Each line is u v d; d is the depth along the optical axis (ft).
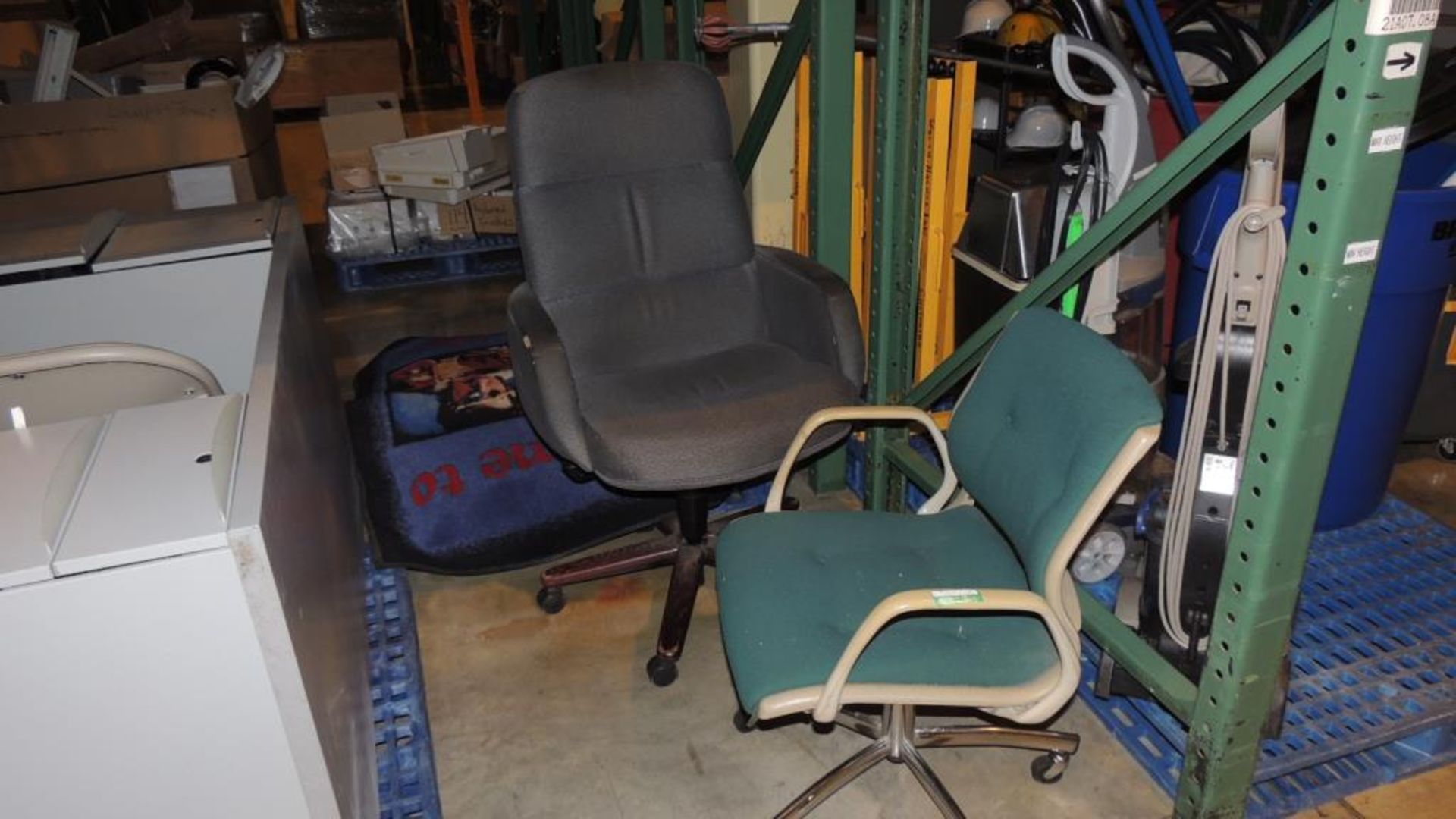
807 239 8.43
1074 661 4.34
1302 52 3.77
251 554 3.44
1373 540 7.30
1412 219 6.22
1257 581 4.50
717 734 6.27
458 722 6.38
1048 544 4.27
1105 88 6.91
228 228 7.32
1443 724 5.62
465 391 8.98
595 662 6.89
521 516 7.89
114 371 4.99
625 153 7.00
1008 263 6.73
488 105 25.34
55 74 10.56
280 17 25.36
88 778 3.62
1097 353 4.55
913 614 4.83
